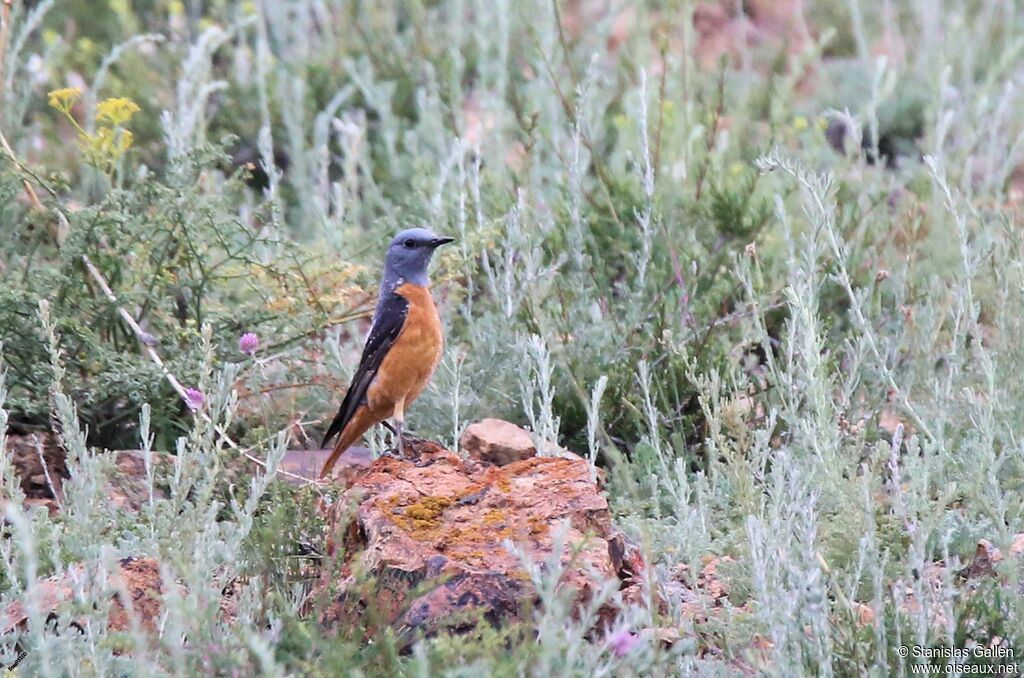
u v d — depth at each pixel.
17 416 11.92
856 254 14.02
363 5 21.16
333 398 12.42
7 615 7.99
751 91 19.84
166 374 11.12
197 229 11.91
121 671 7.37
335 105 17.41
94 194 15.29
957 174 15.63
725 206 14.48
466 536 8.30
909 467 9.17
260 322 11.95
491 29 20.20
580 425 12.20
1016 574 7.88
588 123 15.17
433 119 17.11
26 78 17.58
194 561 7.95
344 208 15.44
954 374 11.17
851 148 16.38
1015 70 20.69
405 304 10.87
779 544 8.06
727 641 7.86
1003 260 11.26
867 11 23.88
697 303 13.07
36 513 9.55
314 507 9.20
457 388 11.38
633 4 20.00
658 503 10.30
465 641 7.30
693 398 12.16
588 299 12.91
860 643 7.50
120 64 20.42
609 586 6.83
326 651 7.02
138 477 11.01
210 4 22.64
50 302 11.66
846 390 10.57
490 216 14.76
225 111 19.53
